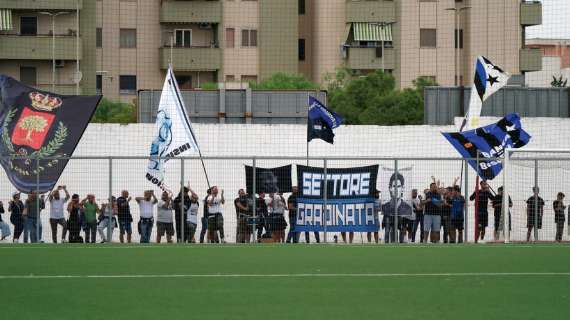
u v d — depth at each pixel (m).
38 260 45.28
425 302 32.34
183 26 168.12
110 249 51.31
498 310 30.83
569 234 58.75
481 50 169.00
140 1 167.00
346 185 58.00
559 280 38.09
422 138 72.19
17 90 61.56
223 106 87.25
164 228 57.41
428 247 53.34
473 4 169.00
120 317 29.34
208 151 71.31
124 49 166.62
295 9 170.50
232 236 63.62
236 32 168.62
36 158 57.41
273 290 35.00
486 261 45.28
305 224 57.81
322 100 87.94
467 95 82.00
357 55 168.88
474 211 59.97
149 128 71.12
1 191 64.19
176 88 61.09
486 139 61.38
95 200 63.66
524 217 61.28
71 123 61.62
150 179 58.34
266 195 57.91
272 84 154.25
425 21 170.00
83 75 160.25
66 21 158.88
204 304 31.78
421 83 151.88
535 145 73.12
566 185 62.53
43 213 59.78
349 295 33.88
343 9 171.12
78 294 33.94
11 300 32.59
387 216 57.97
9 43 154.88
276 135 71.69
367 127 72.12
